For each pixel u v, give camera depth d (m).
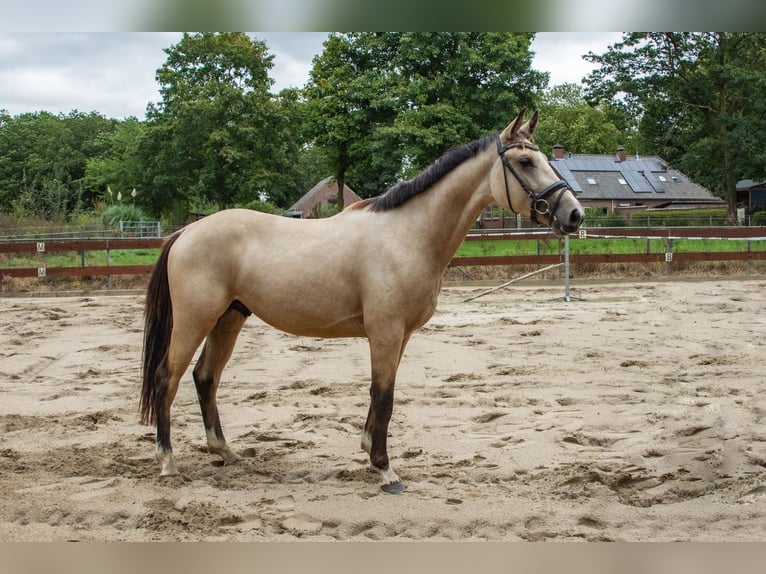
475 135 28.38
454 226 4.33
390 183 54.38
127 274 16.86
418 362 8.19
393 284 4.17
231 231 4.42
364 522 3.66
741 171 31.45
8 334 10.50
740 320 11.12
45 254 20.05
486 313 12.30
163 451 4.39
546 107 67.06
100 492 4.11
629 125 32.25
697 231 19.88
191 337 4.38
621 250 20.05
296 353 9.05
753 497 3.97
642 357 8.24
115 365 8.23
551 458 4.68
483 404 6.21
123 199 42.94
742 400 6.12
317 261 4.30
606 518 3.70
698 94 30.28
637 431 5.30
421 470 4.52
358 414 5.96
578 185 46.25
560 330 10.34
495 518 3.68
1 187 56.25
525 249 20.31
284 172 41.62
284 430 5.52
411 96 29.09
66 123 68.94
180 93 36.81
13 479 4.33
